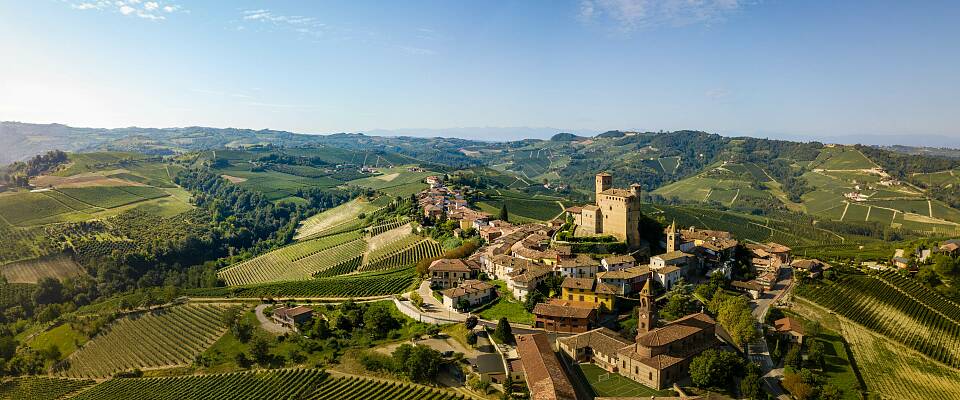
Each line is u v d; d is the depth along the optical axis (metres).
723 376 120.69
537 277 178.75
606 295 163.12
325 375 149.00
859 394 128.62
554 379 114.62
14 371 192.12
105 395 163.50
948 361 153.38
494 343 145.38
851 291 190.38
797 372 129.50
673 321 147.50
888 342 160.38
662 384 120.62
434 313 173.25
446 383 134.25
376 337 168.50
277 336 182.38
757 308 172.50
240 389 150.75
